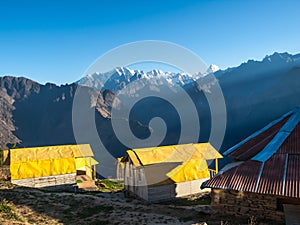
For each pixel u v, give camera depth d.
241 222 13.65
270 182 13.57
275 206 13.43
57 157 30.48
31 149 30.89
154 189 22.86
